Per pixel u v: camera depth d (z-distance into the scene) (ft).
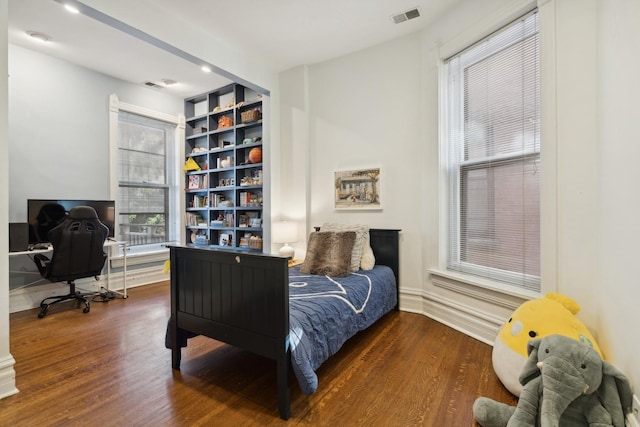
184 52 9.34
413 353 7.42
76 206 10.94
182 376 6.45
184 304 6.70
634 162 4.30
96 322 9.47
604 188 5.38
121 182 13.85
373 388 5.99
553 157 6.40
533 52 7.07
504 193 7.85
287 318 5.25
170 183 15.88
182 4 8.50
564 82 6.23
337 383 6.17
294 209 12.61
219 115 15.62
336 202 11.79
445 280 9.20
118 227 13.57
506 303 7.51
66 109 11.92
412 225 10.34
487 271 8.32
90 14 7.40
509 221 7.74
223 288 6.05
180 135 15.96
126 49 11.03
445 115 9.34
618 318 4.71
